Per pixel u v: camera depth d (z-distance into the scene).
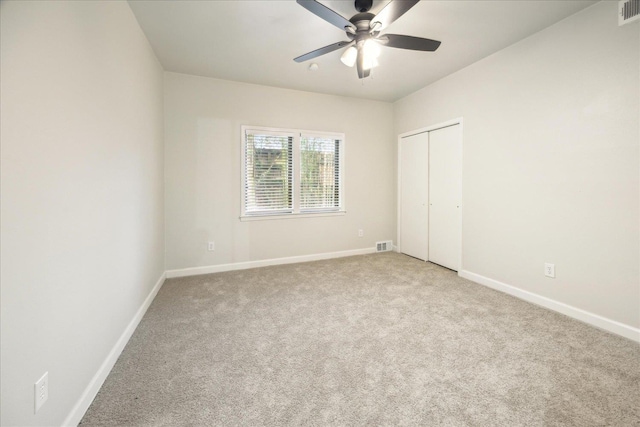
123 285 1.89
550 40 2.39
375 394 1.43
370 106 4.45
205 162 3.51
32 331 0.98
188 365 1.68
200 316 2.34
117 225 1.80
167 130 3.33
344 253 4.38
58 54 1.15
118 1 1.83
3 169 0.86
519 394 1.42
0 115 0.85
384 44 2.18
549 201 2.44
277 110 3.84
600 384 1.48
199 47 2.72
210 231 3.57
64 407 1.17
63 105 1.19
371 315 2.35
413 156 4.20
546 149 2.45
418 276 3.39
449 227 3.63
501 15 2.24
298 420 1.26
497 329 2.09
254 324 2.20
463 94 3.27
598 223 2.12
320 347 1.87
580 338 1.95
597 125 2.11
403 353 1.79
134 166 2.16
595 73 2.11
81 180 1.34
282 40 2.60
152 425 1.24
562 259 2.35
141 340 1.96
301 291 2.91
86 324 1.37
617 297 2.02
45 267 1.06
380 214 4.63
